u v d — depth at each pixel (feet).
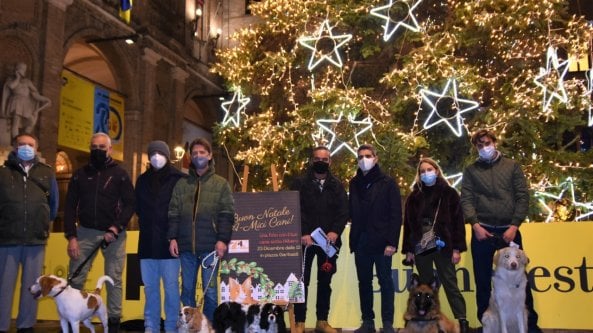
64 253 27.02
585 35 39.50
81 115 56.03
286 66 46.60
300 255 20.26
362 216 20.30
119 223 19.24
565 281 22.63
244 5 88.22
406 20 44.14
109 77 73.92
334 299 24.27
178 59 73.20
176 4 74.69
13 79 45.03
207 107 83.30
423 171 19.74
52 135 49.90
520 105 38.37
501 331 18.02
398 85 40.65
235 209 20.92
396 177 39.52
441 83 39.42
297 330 20.39
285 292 20.11
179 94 73.41
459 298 19.33
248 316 18.86
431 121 42.80
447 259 19.56
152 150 19.49
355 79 49.39
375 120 42.01
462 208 19.83
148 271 19.13
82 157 69.92
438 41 40.55
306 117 43.68
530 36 41.09
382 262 20.04
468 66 39.60
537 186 38.99
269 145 44.91
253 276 20.34
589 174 38.73
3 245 19.60
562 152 40.29
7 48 46.34
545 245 23.03
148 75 65.98
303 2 43.52
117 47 61.00
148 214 19.21
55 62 50.78
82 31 55.83
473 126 41.57
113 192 19.93
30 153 20.08
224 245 18.48
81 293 19.08
